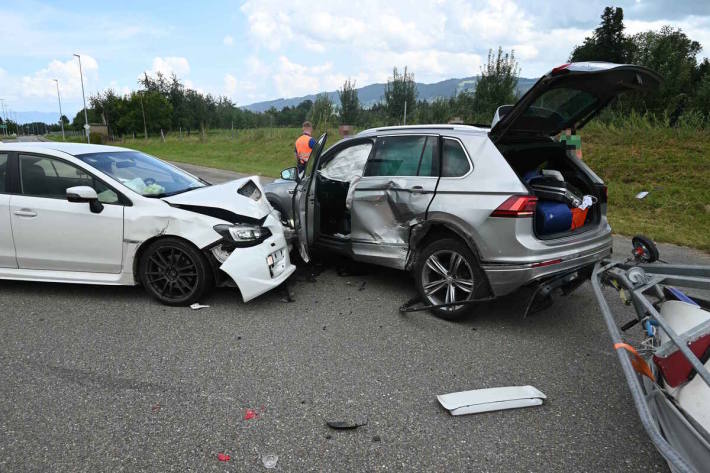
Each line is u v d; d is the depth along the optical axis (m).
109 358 3.34
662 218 8.49
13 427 2.58
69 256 4.31
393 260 4.46
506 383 3.10
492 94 15.89
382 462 2.35
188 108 51.38
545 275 3.55
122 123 51.88
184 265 4.21
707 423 2.17
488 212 3.62
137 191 4.29
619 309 4.41
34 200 4.29
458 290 4.09
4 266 4.43
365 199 4.53
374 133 4.72
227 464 2.31
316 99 24.09
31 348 3.47
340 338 3.72
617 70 3.29
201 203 4.16
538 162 4.50
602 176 10.97
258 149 23.33
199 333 3.76
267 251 4.27
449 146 4.05
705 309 2.99
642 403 2.05
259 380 3.08
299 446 2.46
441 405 2.82
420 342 3.68
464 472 2.29
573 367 3.33
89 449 2.41
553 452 2.45
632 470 2.32
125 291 4.66
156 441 2.48
